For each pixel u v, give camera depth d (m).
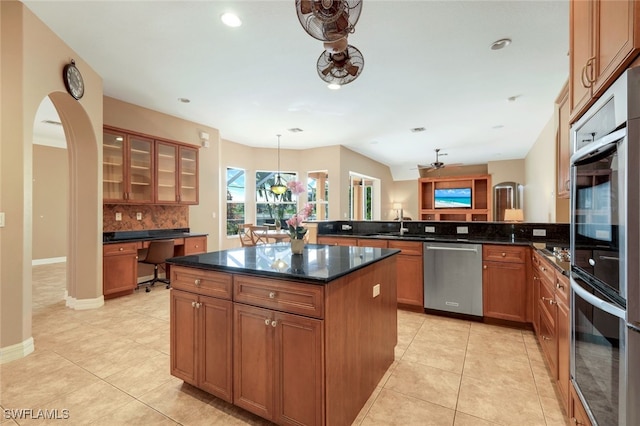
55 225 6.81
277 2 2.27
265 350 1.59
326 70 2.23
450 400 1.87
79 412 1.74
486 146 7.05
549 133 4.93
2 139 2.31
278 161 7.37
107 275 3.79
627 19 0.96
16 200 2.37
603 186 1.15
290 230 2.15
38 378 2.09
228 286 1.72
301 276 1.46
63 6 2.36
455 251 3.28
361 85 3.68
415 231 4.08
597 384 1.20
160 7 2.34
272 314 1.57
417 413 1.75
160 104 4.38
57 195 6.84
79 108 3.16
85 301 3.53
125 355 2.42
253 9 2.35
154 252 4.25
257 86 3.75
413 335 2.86
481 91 3.84
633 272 0.93
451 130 5.67
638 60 0.94
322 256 2.06
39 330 2.91
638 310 0.93
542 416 1.71
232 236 6.88
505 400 1.86
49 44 2.65
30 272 2.49
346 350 1.62
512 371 2.20
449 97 4.05
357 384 1.74
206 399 1.86
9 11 2.32
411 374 2.17
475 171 9.71
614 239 1.05
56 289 4.44
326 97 4.07
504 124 5.28
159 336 2.79
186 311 1.91
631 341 0.94
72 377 2.10
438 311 3.39
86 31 2.66
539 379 2.09
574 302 1.49
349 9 1.54
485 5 2.27
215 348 1.77
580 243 1.42
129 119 4.32
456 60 3.07
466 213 9.25
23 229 2.40
